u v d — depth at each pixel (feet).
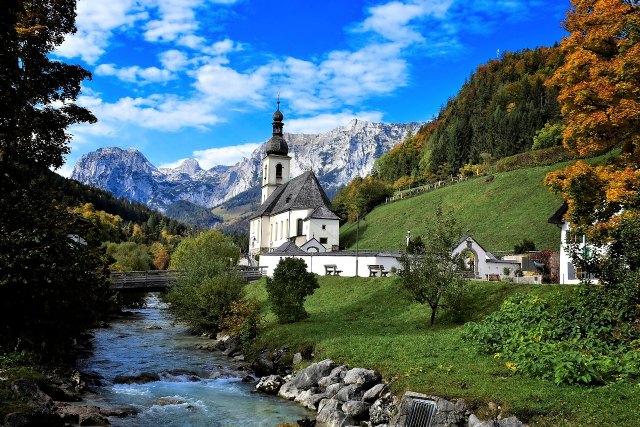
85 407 61.62
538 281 147.23
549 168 320.29
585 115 76.07
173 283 167.94
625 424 42.75
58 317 78.02
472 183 351.25
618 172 75.51
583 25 81.46
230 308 134.72
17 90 68.33
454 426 51.44
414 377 61.31
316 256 207.62
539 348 63.67
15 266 64.39
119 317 191.21
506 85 593.01
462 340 78.79
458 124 541.34
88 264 81.35
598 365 54.90
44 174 92.53
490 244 258.57
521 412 48.44
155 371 90.33
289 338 101.04
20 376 57.72
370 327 104.73
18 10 61.16
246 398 74.13
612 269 71.56
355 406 61.67
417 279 99.09
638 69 70.54
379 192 421.18
